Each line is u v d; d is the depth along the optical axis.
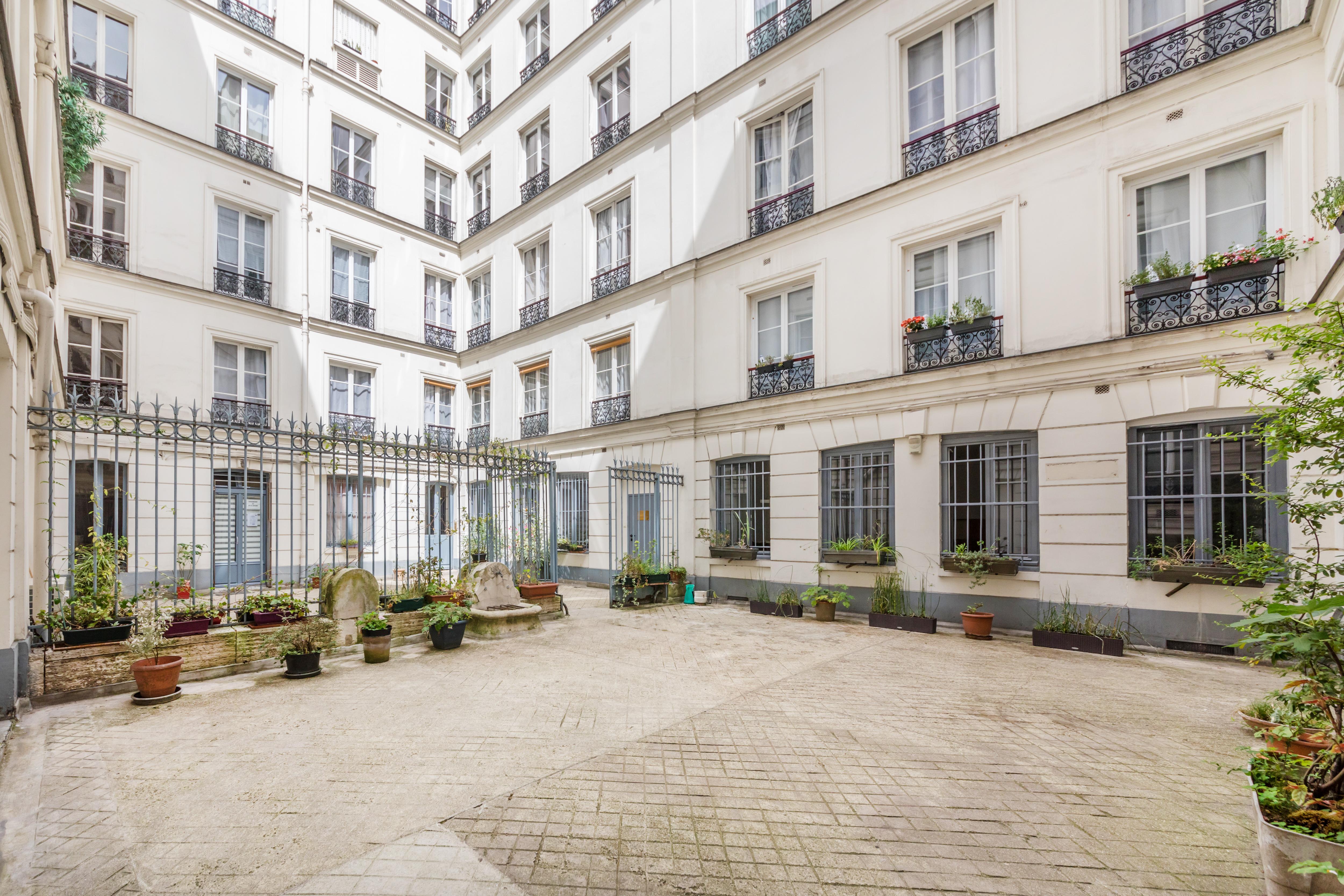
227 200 14.20
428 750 4.17
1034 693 5.57
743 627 8.95
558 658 6.89
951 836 3.11
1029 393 8.30
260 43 14.95
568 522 15.43
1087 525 7.79
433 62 19.02
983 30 9.16
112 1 12.63
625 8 14.31
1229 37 7.14
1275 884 2.41
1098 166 7.93
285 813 3.29
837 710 5.06
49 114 6.79
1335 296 5.31
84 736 4.42
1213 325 6.94
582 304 15.29
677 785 3.67
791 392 10.77
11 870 2.78
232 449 12.40
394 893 2.62
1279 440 3.62
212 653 6.07
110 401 11.95
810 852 2.96
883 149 10.00
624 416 14.19
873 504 9.91
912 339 9.40
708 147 12.59
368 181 17.39
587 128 15.41
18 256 5.11
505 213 17.84
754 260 11.66
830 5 10.85
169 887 2.66
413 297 18.14
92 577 5.91
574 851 2.95
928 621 8.54
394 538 16.39
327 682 5.87
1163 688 5.72
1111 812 3.36
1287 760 2.92
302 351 15.32
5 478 4.89
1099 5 8.02
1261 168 7.00
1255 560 5.26
